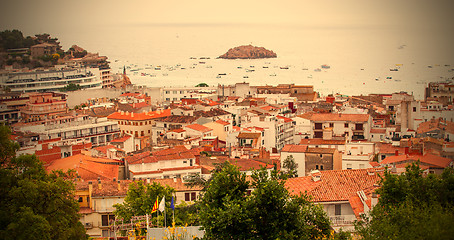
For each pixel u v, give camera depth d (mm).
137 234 156750
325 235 150625
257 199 141875
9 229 151125
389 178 156750
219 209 142250
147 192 187875
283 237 137625
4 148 172875
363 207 177875
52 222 162250
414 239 125312
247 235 139125
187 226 154625
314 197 189000
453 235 118375
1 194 162625
